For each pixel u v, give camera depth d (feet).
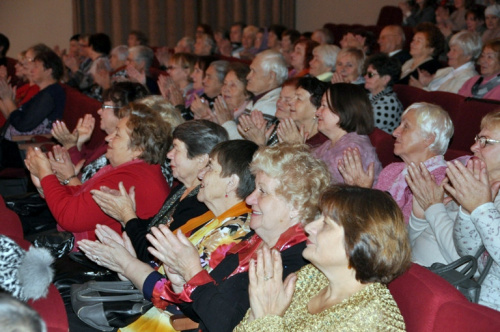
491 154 7.30
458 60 16.65
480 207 6.43
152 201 8.94
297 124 11.32
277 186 6.07
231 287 6.05
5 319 3.10
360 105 9.81
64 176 10.50
